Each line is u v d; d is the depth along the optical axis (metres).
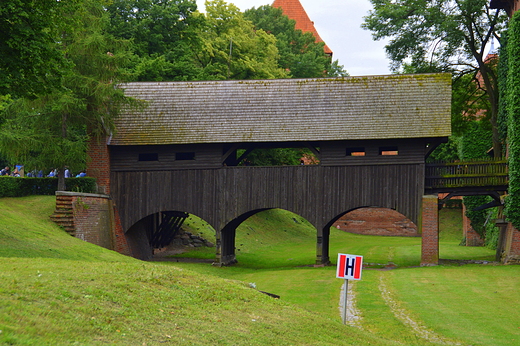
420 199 29.36
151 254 35.56
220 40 49.84
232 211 30.86
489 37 36.97
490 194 29.64
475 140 46.16
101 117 30.36
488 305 17.78
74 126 30.55
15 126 27.12
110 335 8.17
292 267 31.00
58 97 26.36
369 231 63.84
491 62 38.88
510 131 28.73
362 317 15.84
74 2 21.14
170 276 12.57
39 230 23.05
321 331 10.94
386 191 29.72
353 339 11.09
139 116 32.03
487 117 41.28
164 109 32.22
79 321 8.38
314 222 30.23
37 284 9.70
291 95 31.94
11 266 11.57
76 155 27.69
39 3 19.31
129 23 42.00
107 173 31.19
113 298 9.92
